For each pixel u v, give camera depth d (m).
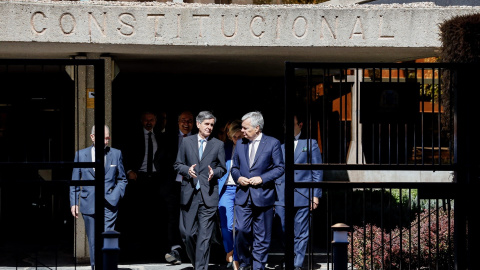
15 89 8.79
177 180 10.02
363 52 10.20
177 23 9.34
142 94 15.01
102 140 7.26
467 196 7.46
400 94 7.41
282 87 15.10
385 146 14.19
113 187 8.88
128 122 14.91
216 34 9.39
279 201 9.48
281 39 9.45
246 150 8.88
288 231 7.28
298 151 9.29
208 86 15.17
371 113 7.41
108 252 6.20
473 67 7.41
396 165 7.38
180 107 15.09
